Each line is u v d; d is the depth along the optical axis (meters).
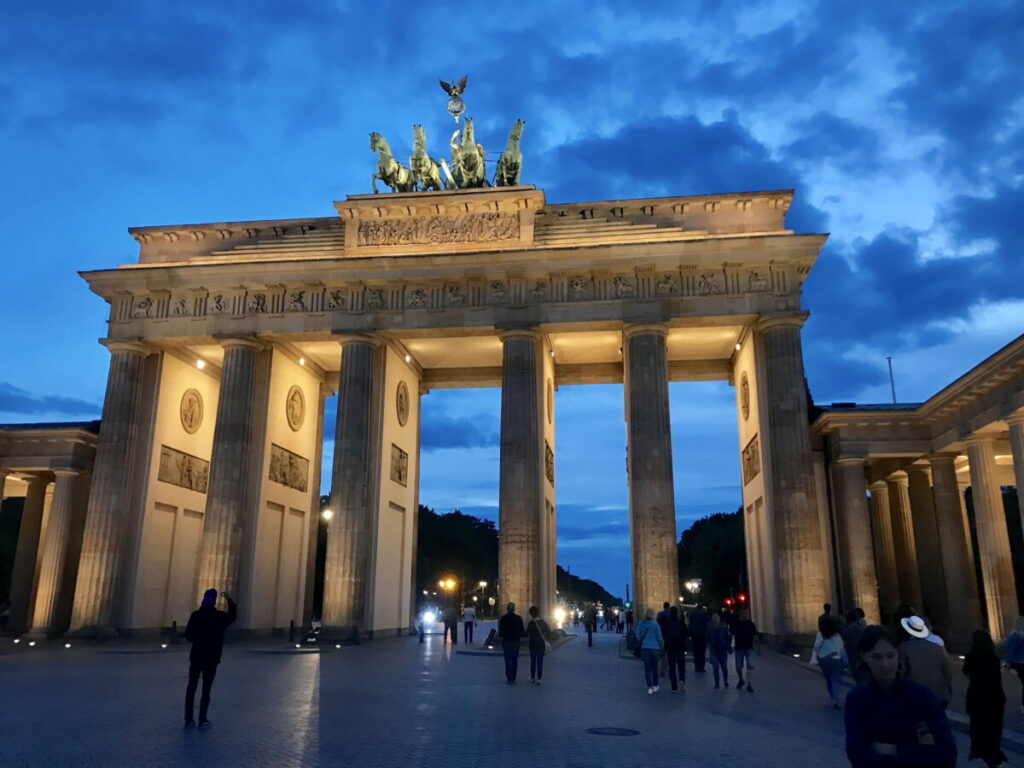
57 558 72.00
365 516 65.44
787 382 63.09
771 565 63.09
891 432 64.69
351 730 22.69
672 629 33.91
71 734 21.59
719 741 21.91
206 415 81.19
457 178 74.50
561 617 78.50
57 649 57.44
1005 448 65.19
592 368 84.00
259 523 69.25
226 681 35.66
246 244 73.25
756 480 68.94
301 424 80.31
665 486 62.28
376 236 70.62
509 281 67.81
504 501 63.19
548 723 24.45
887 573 75.69
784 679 39.53
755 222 68.06
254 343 69.94
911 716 8.00
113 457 68.38
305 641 62.34
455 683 35.28
